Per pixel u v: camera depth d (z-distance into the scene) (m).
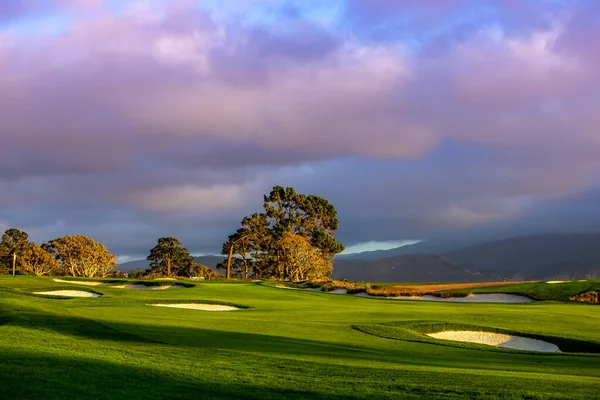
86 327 22.97
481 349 25.03
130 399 12.32
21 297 36.69
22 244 111.00
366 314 36.19
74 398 12.09
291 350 21.05
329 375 16.09
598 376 17.88
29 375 13.73
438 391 14.27
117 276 115.12
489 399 13.58
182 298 43.44
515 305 45.28
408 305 44.09
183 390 13.44
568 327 31.88
